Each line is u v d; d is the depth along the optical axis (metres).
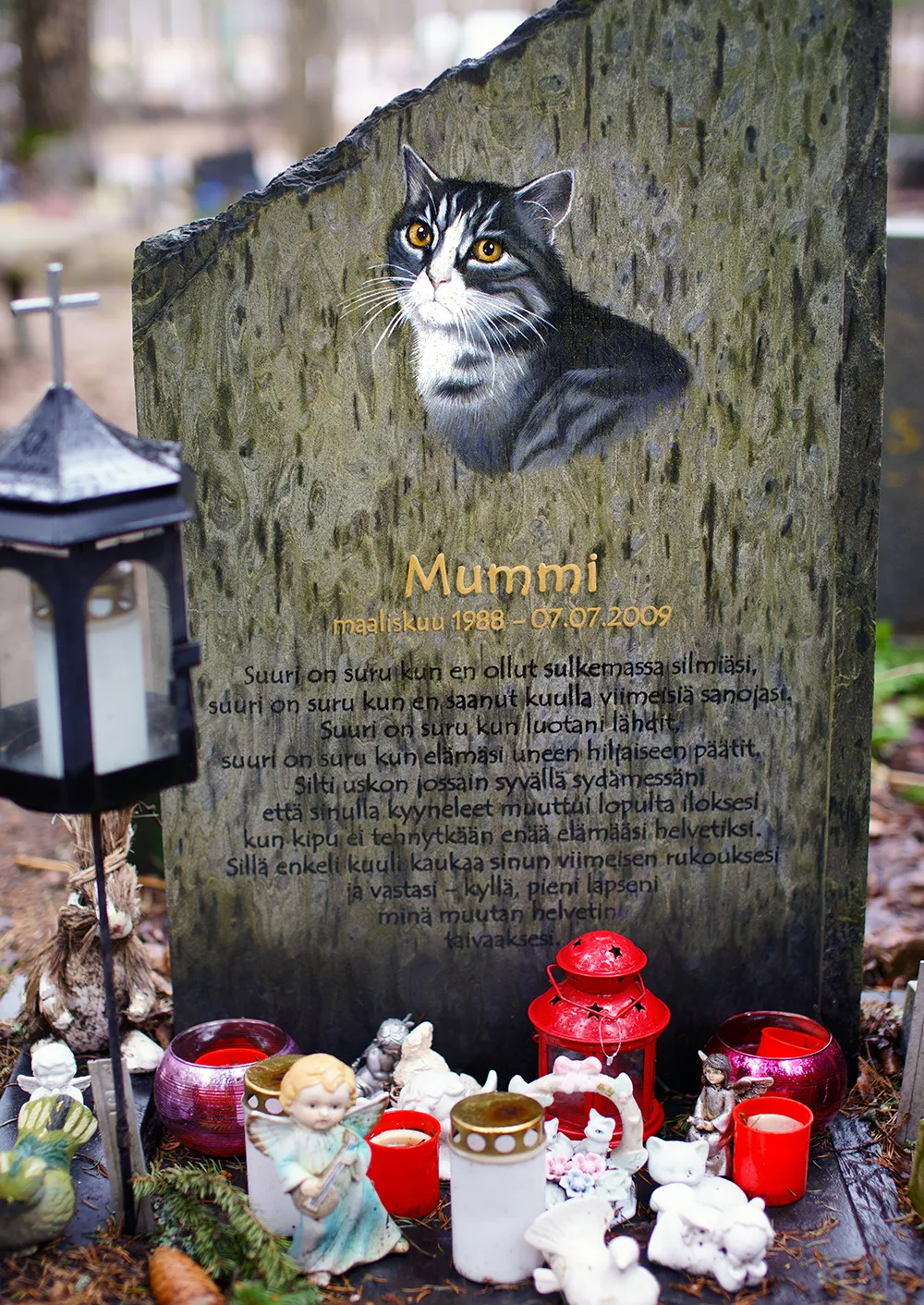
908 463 7.19
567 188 3.17
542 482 3.32
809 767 3.49
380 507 3.32
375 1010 3.60
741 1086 3.14
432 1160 3.04
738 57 3.12
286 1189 2.76
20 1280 2.82
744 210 3.20
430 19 33.31
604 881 3.54
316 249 3.18
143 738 2.63
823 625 3.41
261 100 31.70
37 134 19.41
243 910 3.52
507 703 3.44
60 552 2.43
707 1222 2.82
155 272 3.19
